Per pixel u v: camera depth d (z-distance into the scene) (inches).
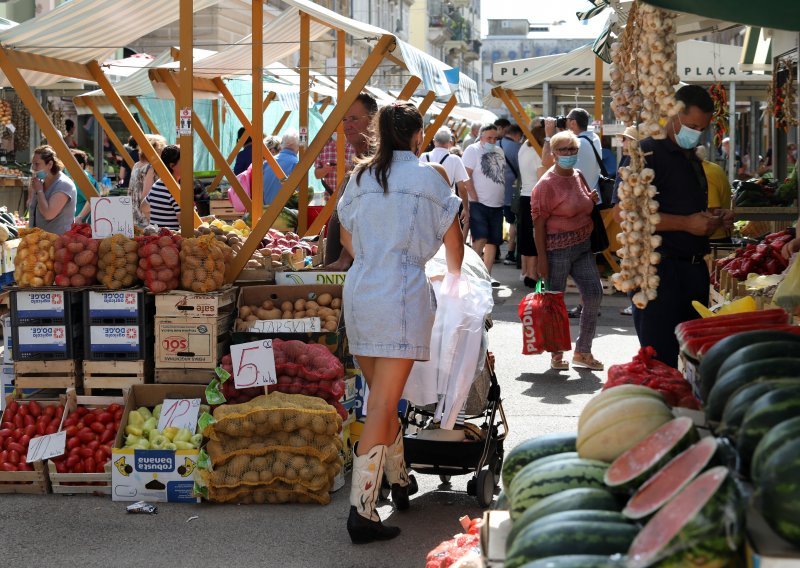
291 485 240.1
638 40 171.2
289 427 238.7
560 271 387.2
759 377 118.3
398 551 209.6
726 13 161.2
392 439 215.9
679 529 91.6
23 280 265.4
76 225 282.7
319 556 206.4
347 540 216.1
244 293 284.0
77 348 270.4
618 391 120.5
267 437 242.2
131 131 373.4
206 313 263.0
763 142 885.8
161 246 265.0
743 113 965.8
